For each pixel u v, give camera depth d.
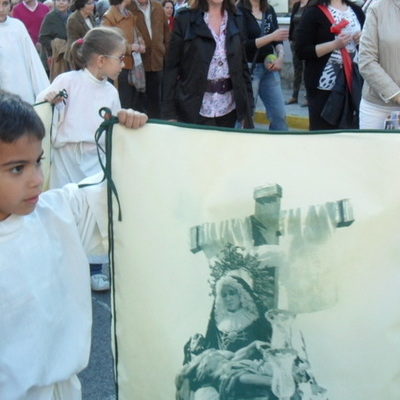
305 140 2.18
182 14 5.50
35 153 1.91
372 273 2.19
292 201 2.18
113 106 4.73
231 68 5.55
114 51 4.61
